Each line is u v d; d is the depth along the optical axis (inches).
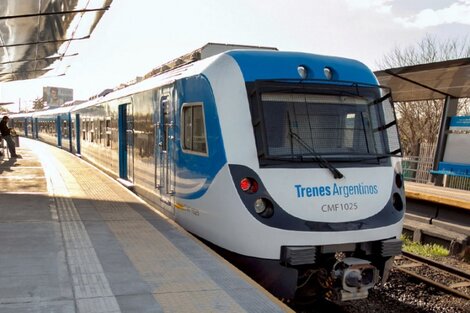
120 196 313.6
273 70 203.0
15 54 567.2
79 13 398.3
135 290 141.6
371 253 194.1
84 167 515.8
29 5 353.4
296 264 176.4
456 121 463.2
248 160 187.2
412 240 367.9
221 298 136.8
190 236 208.4
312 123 200.7
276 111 196.1
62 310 125.3
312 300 214.7
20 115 1779.0
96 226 223.8
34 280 147.9
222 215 191.3
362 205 193.6
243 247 183.2
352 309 220.4
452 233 343.6
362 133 209.8
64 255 175.3
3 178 400.8
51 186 354.9
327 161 195.0
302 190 185.6
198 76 216.4
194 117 219.1
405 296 241.1
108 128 478.3
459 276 269.6
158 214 255.9
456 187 456.8
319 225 182.7
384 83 448.8
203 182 207.0
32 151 767.1
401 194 210.2
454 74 379.2
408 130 946.7
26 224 223.8
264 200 182.5
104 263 167.0
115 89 495.8
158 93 279.1
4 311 123.7
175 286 145.7
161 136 271.3
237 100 195.3
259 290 145.0
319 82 207.8
